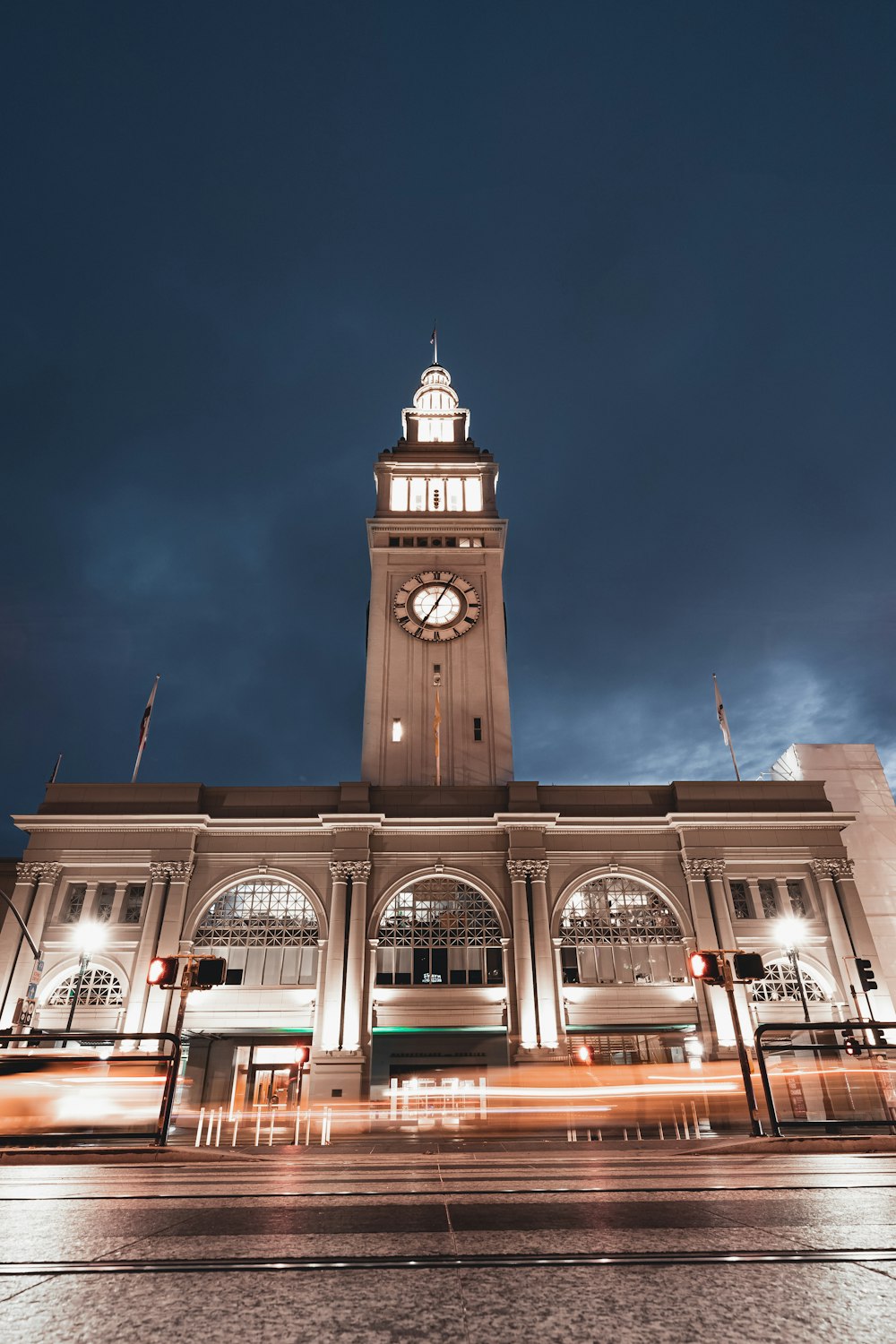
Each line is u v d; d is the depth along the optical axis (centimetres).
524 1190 578
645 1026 3916
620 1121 3491
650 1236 387
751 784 4566
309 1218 462
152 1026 3762
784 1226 410
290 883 4203
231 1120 3500
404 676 5400
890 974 5028
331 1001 3841
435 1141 2611
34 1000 3822
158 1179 736
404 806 4494
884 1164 775
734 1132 3416
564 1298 284
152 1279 318
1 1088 2997
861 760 5662
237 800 4472
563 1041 3853
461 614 5600
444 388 7356
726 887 4234
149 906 4041
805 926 4200
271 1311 273
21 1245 386
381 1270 329
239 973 4000
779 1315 258
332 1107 3591
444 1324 256
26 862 4134
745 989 3994
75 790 4412
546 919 4094
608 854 4338
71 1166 1018
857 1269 317
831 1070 3766
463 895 4275
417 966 4091
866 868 5316
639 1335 240
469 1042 3909
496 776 5075
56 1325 257
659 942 4172
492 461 6356
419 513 5959
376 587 5722
